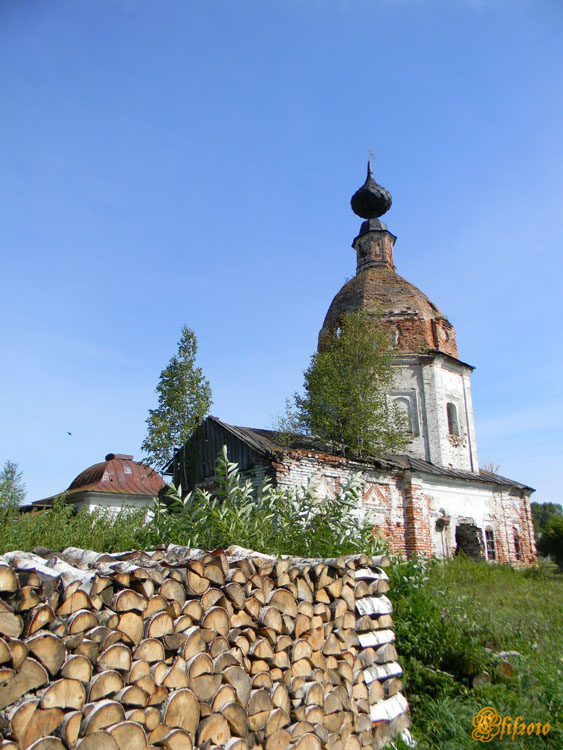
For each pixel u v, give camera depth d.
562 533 30.14
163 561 3.80
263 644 3.65
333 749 3.91
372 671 4.65
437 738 4.68
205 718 3.14
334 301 23.78
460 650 6.03
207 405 17.98
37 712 2.48
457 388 22.14
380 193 25.48
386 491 16.56
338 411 18.00
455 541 18.41
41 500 23.09
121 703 2.79
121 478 24.41
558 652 6.29
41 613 2.68
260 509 7.29
